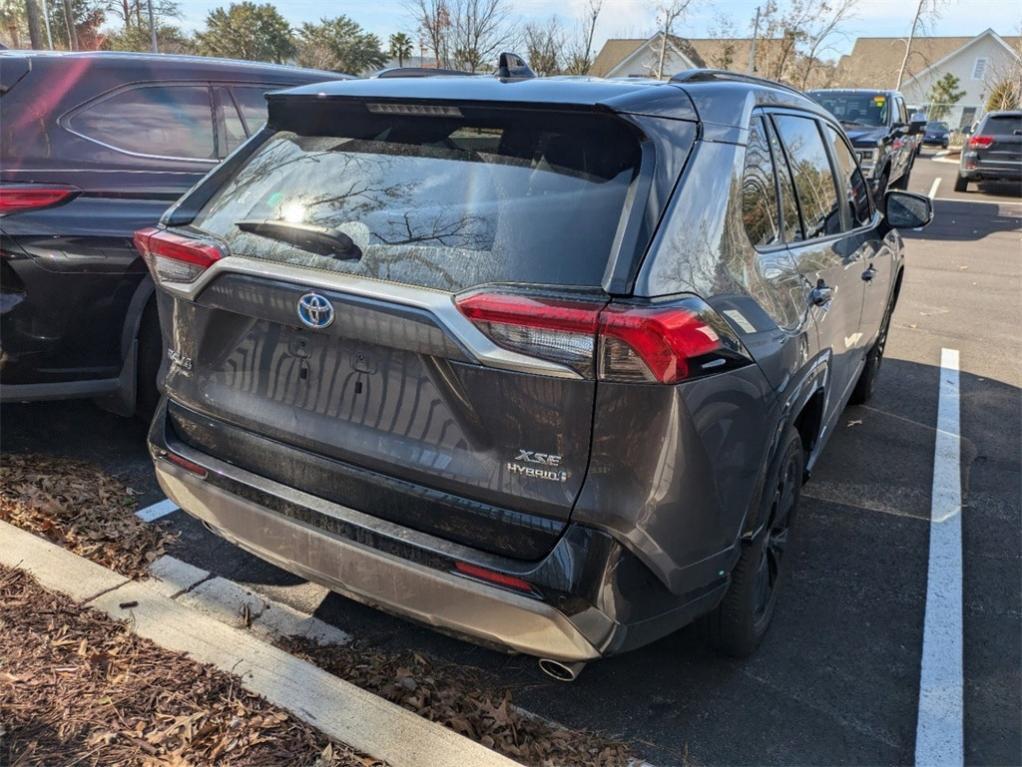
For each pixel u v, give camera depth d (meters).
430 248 2.19
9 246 3.51
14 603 2.81
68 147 3.85
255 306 2.39
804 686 2.84
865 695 2.80
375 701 2.45
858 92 13.97
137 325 3.89
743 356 2.26
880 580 3.50
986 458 4.77
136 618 2.77
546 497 2.07
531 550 2.11
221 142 4.50
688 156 2.28
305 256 2.32
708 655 2.97
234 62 4.73
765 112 2.97
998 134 18.03
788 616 3.22
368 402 2.28
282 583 3.22
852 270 3.76
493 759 2.27
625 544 2.08
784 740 2.59
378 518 2.30
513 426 2.08
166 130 4.27
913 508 4.14
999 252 11.63
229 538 2.64
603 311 1.95
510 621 2.13
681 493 2.13
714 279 2.27
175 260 2.57
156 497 3.79
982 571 3.60
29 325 3.61
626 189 2.14
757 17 24.33
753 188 2.69
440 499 2.19
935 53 61.69
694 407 2.08
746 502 2.42
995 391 5.93
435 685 2.70
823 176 3.66
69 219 3.67
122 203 3.88
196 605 3.05
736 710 2.71
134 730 2.32
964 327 7.65
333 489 2.38
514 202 2.21
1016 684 2.89
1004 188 20.08
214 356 2.61
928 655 3.02
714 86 2.64
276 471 2.49
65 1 23.80
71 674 2.52
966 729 2.67
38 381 3.72
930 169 26.16
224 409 2.58
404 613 2.30
